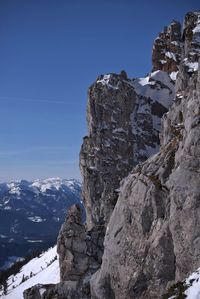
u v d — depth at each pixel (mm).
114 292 47562
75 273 61250
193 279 30922
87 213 82438
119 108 81312
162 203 43188
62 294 59125
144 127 81000
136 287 43500
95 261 62250
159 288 40688
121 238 47312
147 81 85688
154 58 93812
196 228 37281
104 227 65125
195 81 45969
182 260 38469
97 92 82438
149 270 42312
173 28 92562
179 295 29797
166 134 56062
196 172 38969
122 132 80375
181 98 55406
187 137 41062
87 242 63500
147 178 45781
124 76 84625
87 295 57688
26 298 61469
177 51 90188
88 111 84125
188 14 81625
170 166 44656
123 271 45656
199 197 37688
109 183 78500
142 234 44250
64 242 63531
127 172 78250
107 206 65312
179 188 39688
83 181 83375
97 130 81500
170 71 89875
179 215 39094
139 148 79812
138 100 83062
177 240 39156
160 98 83375
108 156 79688
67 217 66125
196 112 41250
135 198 46094
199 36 74812
